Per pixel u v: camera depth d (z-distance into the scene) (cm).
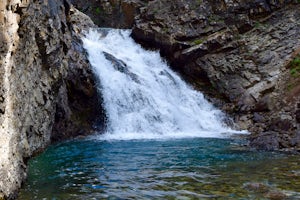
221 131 1691
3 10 514
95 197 598
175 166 861
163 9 2325
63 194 611
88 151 1113
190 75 2158
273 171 770
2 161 494
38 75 983
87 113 1616
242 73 1969
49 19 1054
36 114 982
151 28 2292
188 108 1912
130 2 2922
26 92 838
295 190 615
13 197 552
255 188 630
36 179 722
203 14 2202
